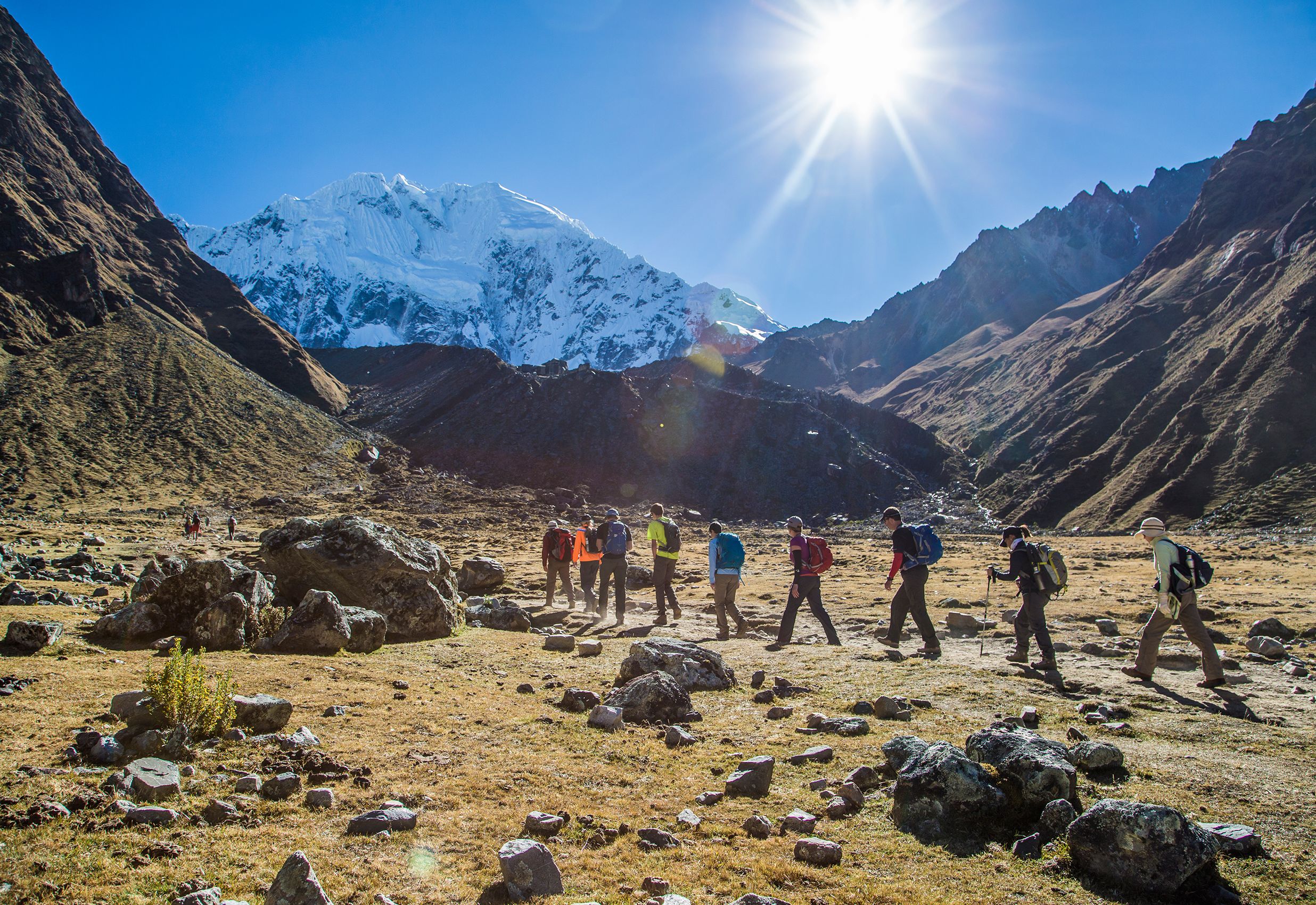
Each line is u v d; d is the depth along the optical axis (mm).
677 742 6945
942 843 4914
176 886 4027
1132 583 26234
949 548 57281
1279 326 121500
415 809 5270
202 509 76125
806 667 10875
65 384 101438
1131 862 4266
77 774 5531
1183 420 116188
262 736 6551
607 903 4051
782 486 112688
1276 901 4160
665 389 131375
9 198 132500
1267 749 6801
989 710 8336
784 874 4414
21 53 183625
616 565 16656
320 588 14445
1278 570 29859
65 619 13445
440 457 114125
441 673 10070
